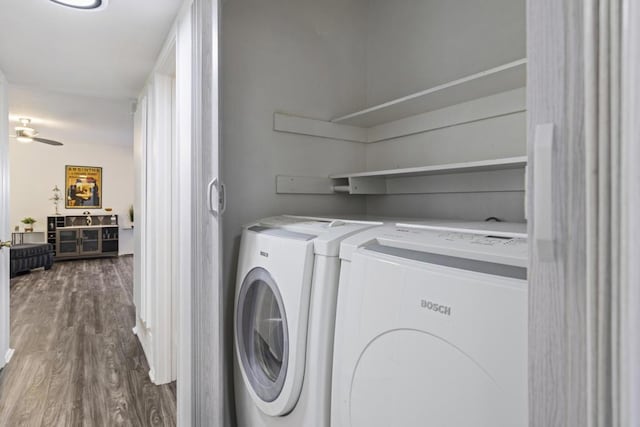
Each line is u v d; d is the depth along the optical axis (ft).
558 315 1.24
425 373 2.32
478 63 5.42
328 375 3.44
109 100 12.30
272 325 4.40
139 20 6.10
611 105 1.05
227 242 5.76
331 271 3.47
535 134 1.30
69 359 8.57
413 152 6.42
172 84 7.97
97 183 25.27
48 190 23.66
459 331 2.14
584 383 1.16
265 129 6.14
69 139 22.31
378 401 2.70
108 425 6.10
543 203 1.26
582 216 1.16
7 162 8.09
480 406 2.00
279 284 4.02
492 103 5.14
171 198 7.87
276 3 6.27
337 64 6.98
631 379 1.00
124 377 7.78
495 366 1.94
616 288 1.05
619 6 1.02
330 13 6.89
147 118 8.98
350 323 3.05
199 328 4.98
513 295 1.90
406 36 6.57
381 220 5.27
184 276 5.28
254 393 4.49
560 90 1.23
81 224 24.48
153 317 7.90
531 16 1.33
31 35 6.63
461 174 5.60
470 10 5.55
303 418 3.62
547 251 1.26
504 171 5.02
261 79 6.09
